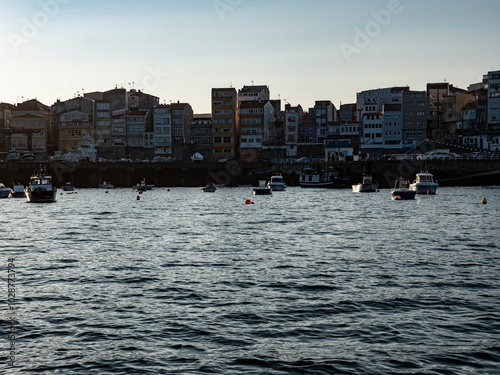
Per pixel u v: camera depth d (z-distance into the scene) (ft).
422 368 57.88
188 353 62.39
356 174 468.75
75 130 541.34
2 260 119.14
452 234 159.94
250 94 605.73
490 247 134.00
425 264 111.55
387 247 135.13
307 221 201.77
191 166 502.79
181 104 571.28
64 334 68.85
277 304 81.51
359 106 599.16
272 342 65.62
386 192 409.08
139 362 59.93
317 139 567.59
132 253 128.16
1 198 387.34
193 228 180.96
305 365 58.80
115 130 555.69
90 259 119.85
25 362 60.18
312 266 110.32
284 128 552.00
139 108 586.04
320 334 68.18
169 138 558.56
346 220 204.33
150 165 495.41
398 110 543.39
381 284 93.61
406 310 77.87
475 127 529.04
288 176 499.92
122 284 94.94
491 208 254.68
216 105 550.36
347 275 101.09
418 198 329.11
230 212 245.04
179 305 81.35
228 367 58.49
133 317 75.46
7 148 528.22
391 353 61.93
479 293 87.04
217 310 78.54
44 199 320.50
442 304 80.69
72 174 487.20
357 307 79.56
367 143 546.26
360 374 56.65
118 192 436.76
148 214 237.66
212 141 559.38
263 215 228.02
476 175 451.94
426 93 551.59
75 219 215.31
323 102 592.60
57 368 58.54
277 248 135.03
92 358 61.16
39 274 103.60
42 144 534.37
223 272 104.78
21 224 196.24
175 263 114.62
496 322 72.18
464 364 58.85
